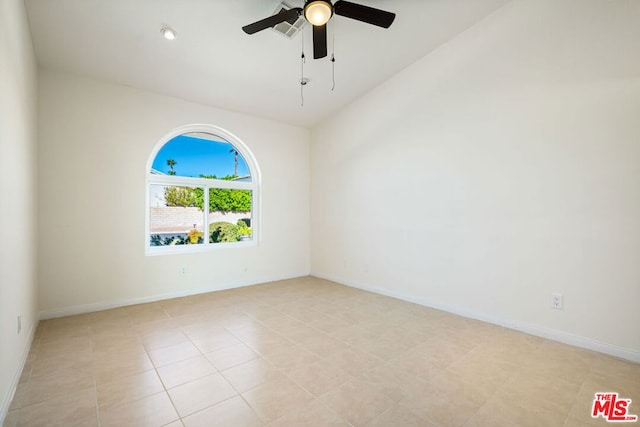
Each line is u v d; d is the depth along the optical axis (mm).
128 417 1534
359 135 4203
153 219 3748
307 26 2773
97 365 2066
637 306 2100
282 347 2355
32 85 2617
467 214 3021
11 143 1801
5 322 1614
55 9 2363
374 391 1763
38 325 2799
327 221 4789
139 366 2055
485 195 2883
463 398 1694
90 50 2838
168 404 1643
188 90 3662
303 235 5086
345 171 4445
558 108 2434
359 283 4238
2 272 1566
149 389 1784
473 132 2967
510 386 1812
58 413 1563
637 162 2094
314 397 1705
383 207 3885
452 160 3143
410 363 2096
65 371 1983
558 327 2449
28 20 2396
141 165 3539
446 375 1937
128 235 3445
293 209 4961
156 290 3633
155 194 3764
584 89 2307
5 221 1641
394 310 3256
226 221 4398
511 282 2715
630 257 2127
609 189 2203
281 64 3332
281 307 3375
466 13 2797
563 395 1719
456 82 3098
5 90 1653
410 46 3207
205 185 4180
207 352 2270
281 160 4816
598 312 2258
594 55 2262
